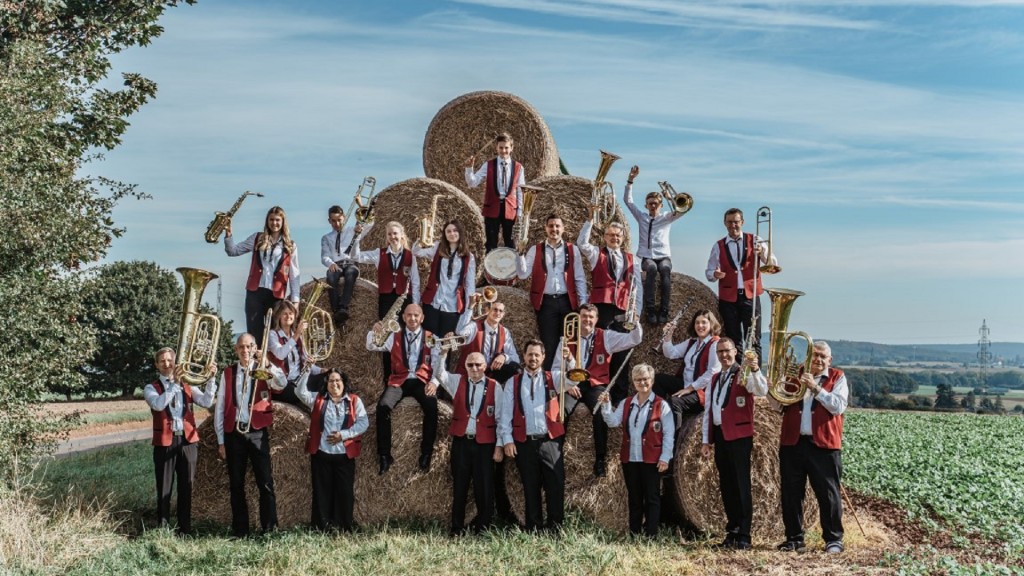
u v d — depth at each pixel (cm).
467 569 913
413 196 1349
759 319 1191
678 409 1067
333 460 1067
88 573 894
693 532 1071
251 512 1123
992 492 1321
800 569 920
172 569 923
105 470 1518
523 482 1052
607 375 1109
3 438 1171
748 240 1195
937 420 2838
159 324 4088
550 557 932
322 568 913
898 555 949
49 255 1262
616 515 1071
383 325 1109
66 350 1271
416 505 1088
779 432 1064
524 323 1189
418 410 1095
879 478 1424
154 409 1077
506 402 1056
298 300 1219
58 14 1881
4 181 1205
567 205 1309
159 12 2041
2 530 956
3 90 1248
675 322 1142
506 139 1330
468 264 1200
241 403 1073
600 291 1181
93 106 2012
